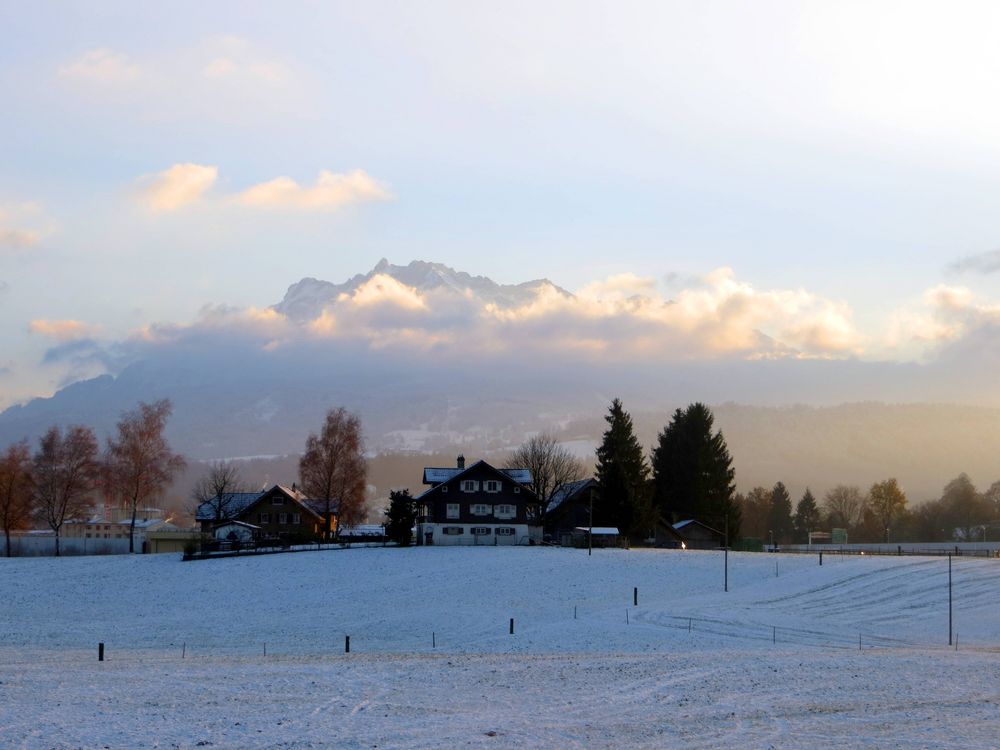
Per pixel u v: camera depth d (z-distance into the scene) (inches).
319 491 5836.6
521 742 1488.7
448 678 2034.9
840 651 2503.7
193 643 2869.1
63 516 5708.7
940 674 2084.2
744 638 2810.0
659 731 1567.4
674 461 6456.7
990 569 4035.4
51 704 1722.4
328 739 1493.6
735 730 1577.3
